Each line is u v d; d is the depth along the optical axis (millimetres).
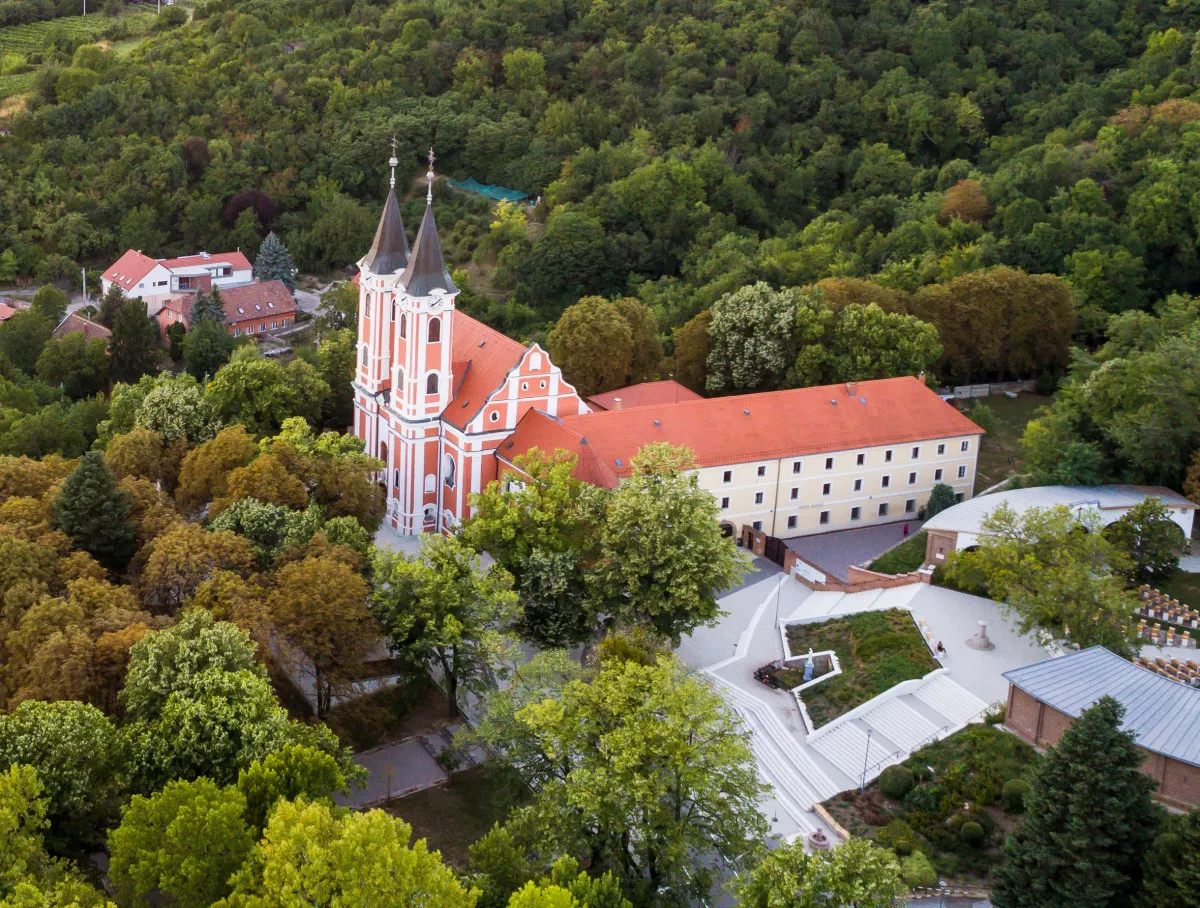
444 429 126188
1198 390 120500
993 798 84250
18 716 73812
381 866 61062
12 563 92750
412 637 96438
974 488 138750
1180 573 111375
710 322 156000
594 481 115625
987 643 102375
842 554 125938
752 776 77062
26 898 60094
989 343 161500
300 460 114062
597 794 73312
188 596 94188
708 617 102688
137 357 176625
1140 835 70375
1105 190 198000
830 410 131125
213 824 65812
